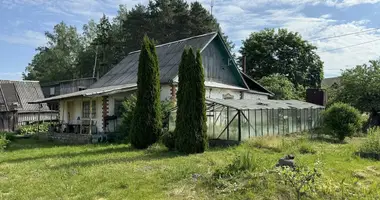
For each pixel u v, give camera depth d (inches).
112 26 2028.8
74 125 904.9
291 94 1332.4
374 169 391.5
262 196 268.2
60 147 688.4
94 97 832.3
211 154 522.3
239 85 1085.1
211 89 957.2
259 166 336.2
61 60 2192.4
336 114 735.1
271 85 1352.1
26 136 989.2
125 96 874.8
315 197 265.0
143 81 632.4
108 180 341.1
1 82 1353.3
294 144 601.9
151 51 645.3
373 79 1045.2
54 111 1375.5
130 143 676.7
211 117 687.7
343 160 448.5
